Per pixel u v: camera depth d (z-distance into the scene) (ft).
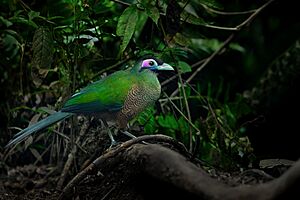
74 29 23.75
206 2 24.47
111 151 19.76
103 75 26.21
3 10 27.40
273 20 42.29
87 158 25.35
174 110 28.45
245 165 24.11
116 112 20.74
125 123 21.18
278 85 34.06
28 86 28.60
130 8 22.08
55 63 24.66
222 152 24.77
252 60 42.06
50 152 28.91
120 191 19.67
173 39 24.73
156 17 22.21
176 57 26.61
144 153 17.43
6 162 29.32
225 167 24.13
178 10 23.08
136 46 25.18
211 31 36.27
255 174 17.03
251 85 41.55
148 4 22.40
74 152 25.03
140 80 20.80
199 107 31.48
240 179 16.39
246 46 42.06
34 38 22.85
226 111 28.71
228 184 15.38
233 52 41.16
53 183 26.66
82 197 21.20
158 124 26.53
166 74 28.91
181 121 26.40
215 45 34.96
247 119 33.99
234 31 30.58
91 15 24.25
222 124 26.63
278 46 42.75
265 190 13.47
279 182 13.16
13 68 28.89
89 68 25.72
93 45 25.49
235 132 27.66
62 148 27.71
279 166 19.76
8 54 28.17
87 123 25.38
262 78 34.83
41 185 26.61
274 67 34.53
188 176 15.19
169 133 26.68
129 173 18.85
